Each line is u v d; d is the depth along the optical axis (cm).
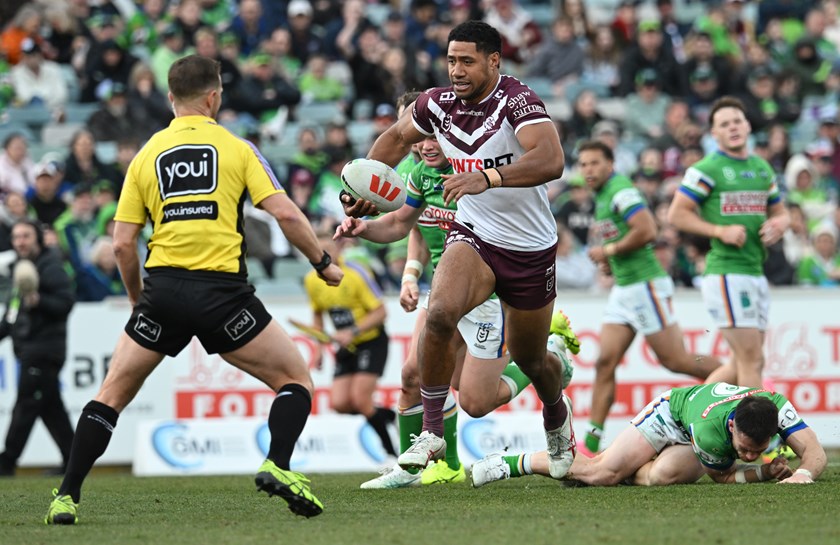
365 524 1912
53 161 4753
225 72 5772
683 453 2511
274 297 4153
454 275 2081
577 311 4191
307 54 6297
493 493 2458
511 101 2056
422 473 2789
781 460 2489
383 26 6656
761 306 3209
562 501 2242
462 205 2152
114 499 2573
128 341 1931
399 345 4153
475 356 2550
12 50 5969
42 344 3803
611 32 6594
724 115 3225
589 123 5862
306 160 5212
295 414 1909
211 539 1745
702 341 4206
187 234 1900
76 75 6091
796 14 7094
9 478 3634
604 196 3381
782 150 5838
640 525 1845
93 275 4438
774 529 1784
